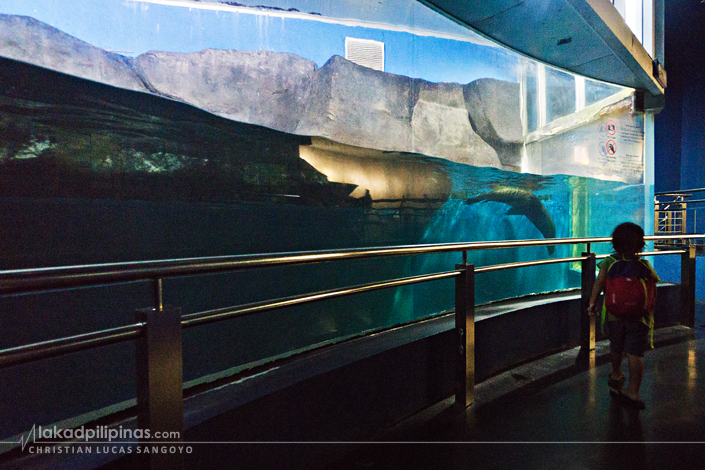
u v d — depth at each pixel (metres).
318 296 1.91
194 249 13.45
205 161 12.77
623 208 9.38
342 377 2.35
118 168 11.27
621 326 3.12
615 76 7.17
